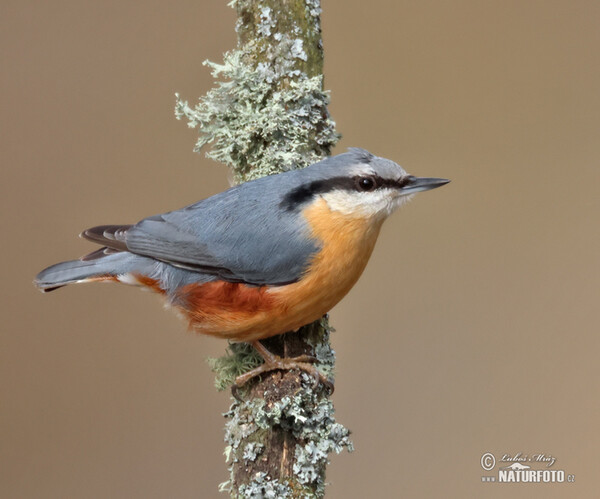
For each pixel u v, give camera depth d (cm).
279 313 609
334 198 606
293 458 566
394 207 628
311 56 684
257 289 610
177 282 640
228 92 681
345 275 616
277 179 629
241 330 621
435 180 623
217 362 640
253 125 666
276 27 679
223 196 641
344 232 606
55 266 693
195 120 687
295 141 666
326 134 682
